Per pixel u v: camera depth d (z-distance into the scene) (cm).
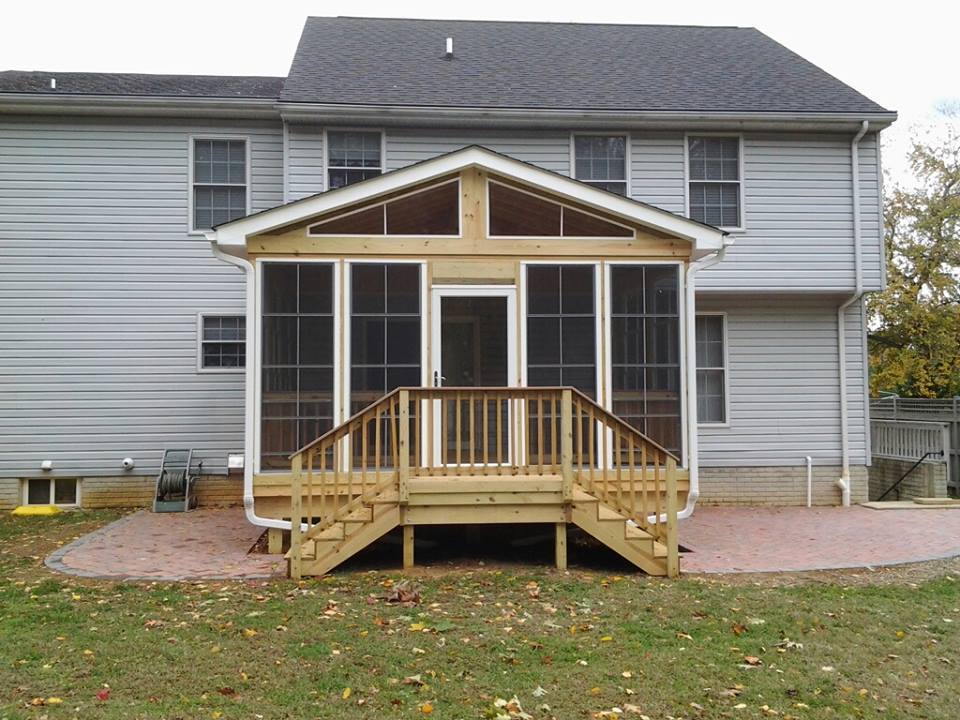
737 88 1257
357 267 822
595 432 833
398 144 1152
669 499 706
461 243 834
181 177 1169
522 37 1481
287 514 805
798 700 428
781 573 714
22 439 1132
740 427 1211
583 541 867
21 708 397
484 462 726
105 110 1141
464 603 602
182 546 838
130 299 1155
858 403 1227
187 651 482
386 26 1499
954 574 714
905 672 471
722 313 1220
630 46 1459
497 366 830
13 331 1135
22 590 631
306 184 1130
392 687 433
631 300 848
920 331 2297
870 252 1196
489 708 408
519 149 1175
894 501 1288
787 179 1196
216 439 1159
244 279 1171
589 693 429
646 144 1191
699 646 507
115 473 1145
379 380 817
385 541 846
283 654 479
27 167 1145
